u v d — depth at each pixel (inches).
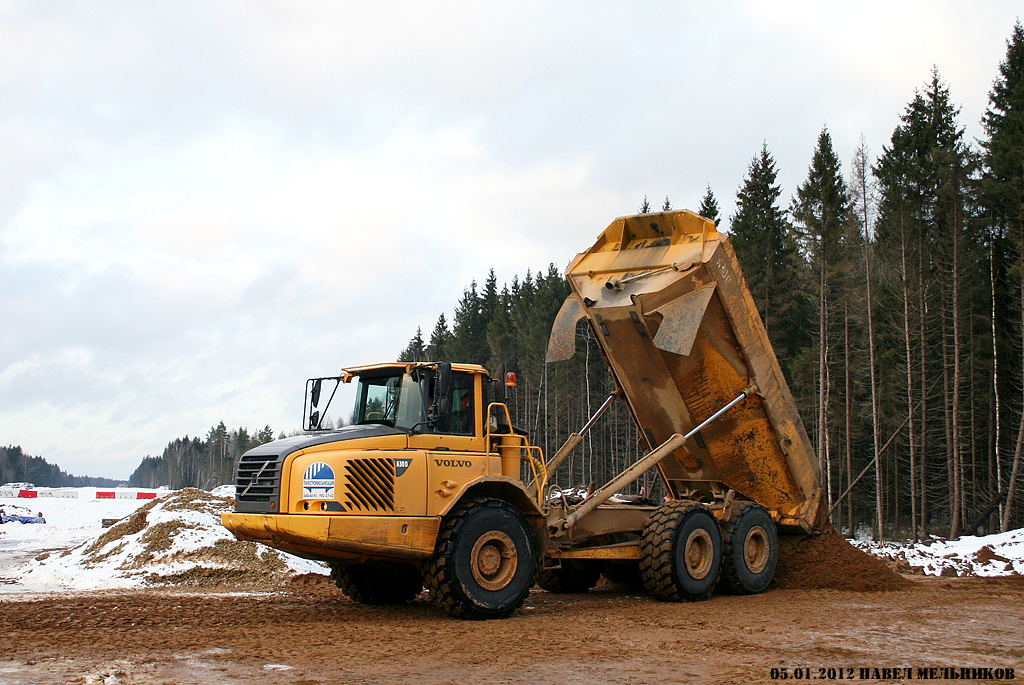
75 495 2620.6
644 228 439.8
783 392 450.6
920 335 1251.2
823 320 1195.3
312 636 287.3
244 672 224.1
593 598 433.7
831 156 1461.6
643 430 468.1
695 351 421.1
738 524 430.9
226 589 471.2
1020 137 1183.6
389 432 334.6
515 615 346.9
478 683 212.4
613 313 415.2
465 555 327.6
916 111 1434.5
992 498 1207.6
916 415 1296.8
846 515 1519.4
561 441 1945.1
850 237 1198.3
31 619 328.8
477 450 356.8
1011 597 428.1
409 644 271.0
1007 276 1237.1
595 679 218.7
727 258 410.3
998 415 1183.6
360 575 386.9
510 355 2261.3
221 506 642.2
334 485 311.3
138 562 530.6
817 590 454.9
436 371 347.6
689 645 272.2
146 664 235.0
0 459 7598.4
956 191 1169.4
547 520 386.6
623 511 430.6
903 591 451.2
